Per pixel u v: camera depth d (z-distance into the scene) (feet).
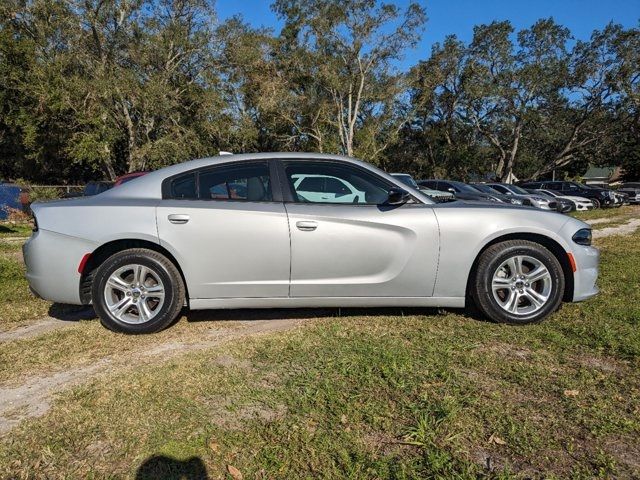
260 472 7.20
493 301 13.70
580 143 145.89
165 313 13.33
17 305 16.48
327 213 13.35
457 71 137.90
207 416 8.77
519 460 7.43
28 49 84.33
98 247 13.17
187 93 103.86
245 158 13.98
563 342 12.16
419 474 7.10
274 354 11.57
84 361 11.50
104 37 91.45
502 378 10.17
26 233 45.91
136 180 13.98
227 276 13.28
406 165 165.48
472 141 157.17
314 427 8.36
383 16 113.60
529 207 14.62
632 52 126.41
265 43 113.50
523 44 133.80
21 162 104.88
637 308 14.85
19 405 9.34
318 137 124.77
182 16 99.14
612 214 68.23
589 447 7.75
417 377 10.17
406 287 13.60
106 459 7.55
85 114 86.22
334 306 13.78
